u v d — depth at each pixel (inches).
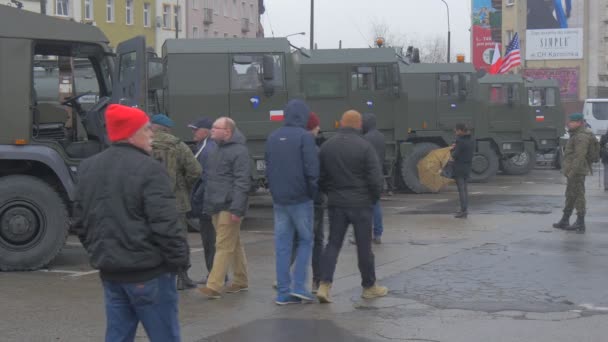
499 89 979.3
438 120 852.6
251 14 2810.0
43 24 394.9
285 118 313.0
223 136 318.7
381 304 313.0
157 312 187.6
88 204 186.5
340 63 706.8
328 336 267.9
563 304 310.7
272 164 311.7
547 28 2325.3
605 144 825.5
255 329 277.6
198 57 573.0
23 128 387.9
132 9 2128.4
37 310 304.8
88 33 408.8
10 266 387.9
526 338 263.3
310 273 379.6
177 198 326.0
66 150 402.6
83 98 432.1
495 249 442.3
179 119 571.8
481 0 2534.5
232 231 323.3
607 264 394.6
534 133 1075.3
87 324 284.0
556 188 856.3
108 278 186.9
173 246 185.0
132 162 185.5
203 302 319.0
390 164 721.6
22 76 387.5
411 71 853.2
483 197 756.6
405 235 500.4
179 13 2299.5
